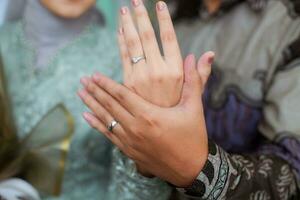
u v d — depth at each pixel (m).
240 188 0.60
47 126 0.86
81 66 0.92
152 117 0.54
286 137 0.67
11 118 0.88
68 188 0.91
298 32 0.74
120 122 0.57
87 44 0.94
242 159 0.63
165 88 0.56
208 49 0.88
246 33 0.82
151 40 0.57
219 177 0.58
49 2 0.90
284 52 0.73
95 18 0.98
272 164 0.65
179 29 0.99
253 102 0.75
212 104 0.80
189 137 0.56
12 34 0.96
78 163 0.91
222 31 0.88
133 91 0.57
